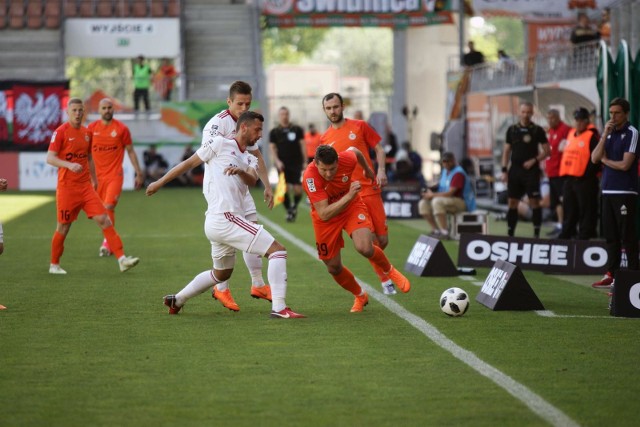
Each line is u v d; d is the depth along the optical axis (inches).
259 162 1020.5
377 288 1167.0
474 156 2920.8
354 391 671.1
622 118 1163.9
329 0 3794.3
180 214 2365.9
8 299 1079.0
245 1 4234.7
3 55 3838.6
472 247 1301.7
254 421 601.3
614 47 1743.4
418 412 619.8
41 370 734.5
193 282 959.6
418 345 824.3
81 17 3809.1
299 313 987.3
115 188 1504.7
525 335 869.2
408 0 3794.3
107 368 741.3
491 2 2647.6
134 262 1282.0
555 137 1833.2
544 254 1298.0
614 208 1174.3
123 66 6579.7
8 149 3385.8
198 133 3558.1
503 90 2105.1
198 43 4020.7
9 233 1882.4
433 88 4126.5
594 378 708.0
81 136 1268.5
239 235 925.8
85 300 1072.2
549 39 3117.6
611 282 1187.3
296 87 4488.2
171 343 833.5
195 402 644.7
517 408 628.1
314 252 1562.5
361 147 1125.7
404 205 2319.1
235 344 828.6
